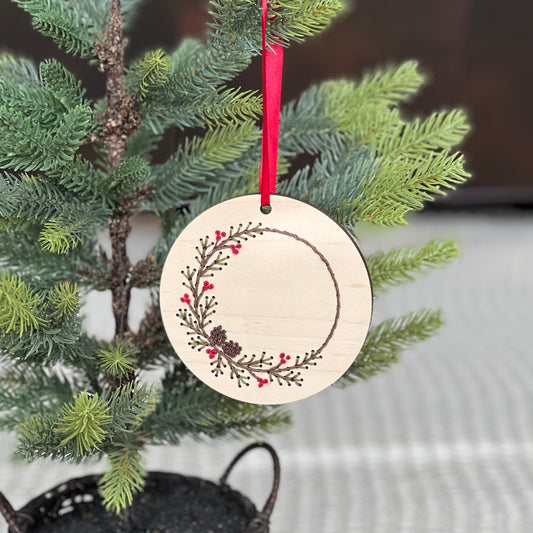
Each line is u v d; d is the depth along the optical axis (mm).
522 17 1453
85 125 291
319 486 634
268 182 281
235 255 294
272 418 382
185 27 1244
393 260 340
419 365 907
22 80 350
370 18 1389
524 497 622
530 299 1129
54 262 351
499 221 1546
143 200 353
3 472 630
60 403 362
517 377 869
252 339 298
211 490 399
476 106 1519
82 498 390
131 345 343
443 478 653
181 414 363
